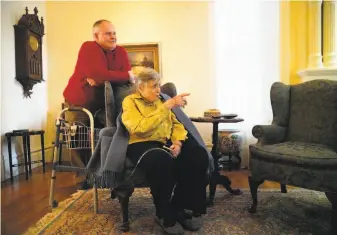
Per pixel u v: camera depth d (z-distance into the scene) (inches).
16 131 123.7
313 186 63.5
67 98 106.3
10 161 120.1
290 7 128.1
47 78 158.7
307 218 71.8
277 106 89.9
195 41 150.9
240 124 137.3
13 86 131.9
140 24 153.9
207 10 149.9
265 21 133.9
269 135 82.1
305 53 127.6
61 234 65.6
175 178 67.7
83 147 86.3
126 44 152.3
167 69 152.6
